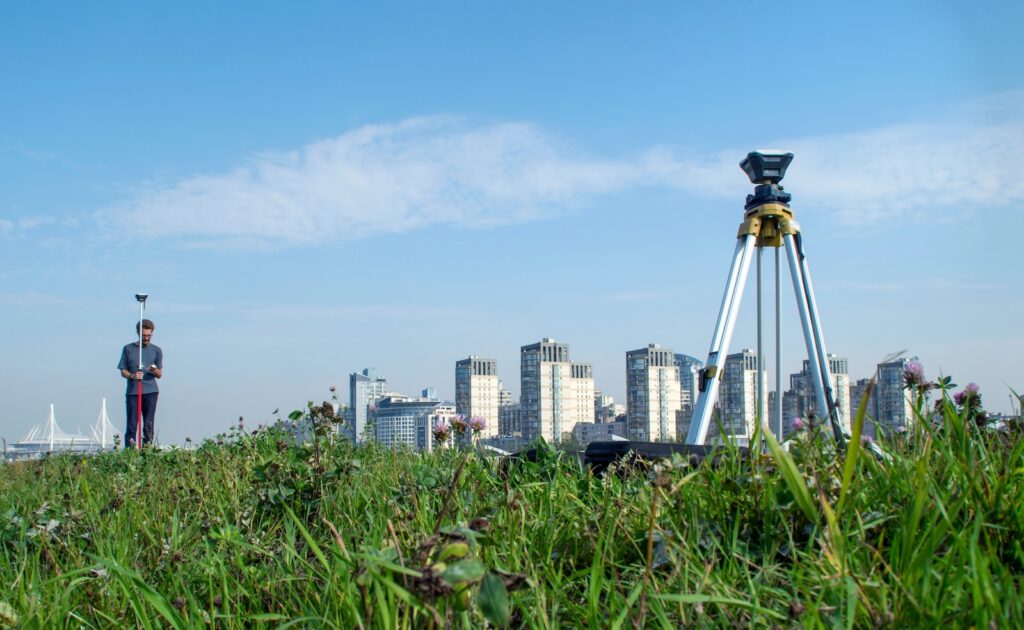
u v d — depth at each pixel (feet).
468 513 11.47
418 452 21.25
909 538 7.41
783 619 7.16
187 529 13.41
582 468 15.11
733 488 9.90
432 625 6.60
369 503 13.62
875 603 7.19
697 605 7.75
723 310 22.44
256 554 11.85
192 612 9.36
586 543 10.47
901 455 10.12
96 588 10.79
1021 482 9.02
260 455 22.17
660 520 9.96
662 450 15.06
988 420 11.66
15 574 11.99
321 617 8.41
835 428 11.18
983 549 8.14
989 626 6.02
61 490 22.35
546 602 8.66
